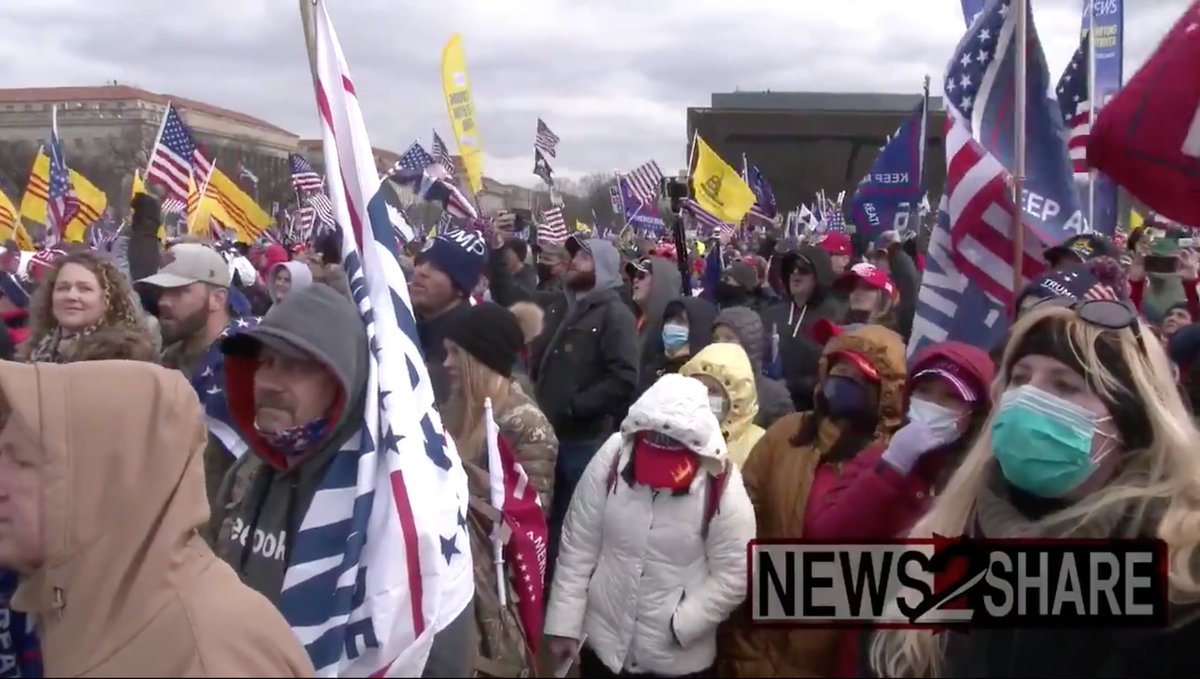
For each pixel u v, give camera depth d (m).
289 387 2.33
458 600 2.35
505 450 3.22
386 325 2.41
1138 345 2.09
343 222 2.51
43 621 1.80
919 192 9.05
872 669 2.40
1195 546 1.99
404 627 2.22
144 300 4.79
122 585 1.68
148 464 1.72
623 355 5.49
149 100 46.62
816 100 34.00
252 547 2.44
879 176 9.19
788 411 5.12
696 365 4.03
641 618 3.29
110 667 1.64
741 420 4.02
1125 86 3.20
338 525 2.30
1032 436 2.07
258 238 14.91
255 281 10.81
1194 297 6.65
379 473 2.30
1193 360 2.99
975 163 4.42
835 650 2.79
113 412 1.72
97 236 13.83
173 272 4.20
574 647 3.42
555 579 3.48
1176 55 3.12
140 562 1.70
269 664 1.70
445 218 14.47
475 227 11.94
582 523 3.45
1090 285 3.76
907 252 10.02
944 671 2.22
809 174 32.22
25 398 1.71
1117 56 10.38
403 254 11.41
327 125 2.54
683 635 3.22
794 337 6.62
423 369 2.46
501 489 3.13
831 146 32.03
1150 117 3.14
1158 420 2.05
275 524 2.42
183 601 1.68
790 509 3.15
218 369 3.49
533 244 14.91
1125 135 3.17
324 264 8.76
